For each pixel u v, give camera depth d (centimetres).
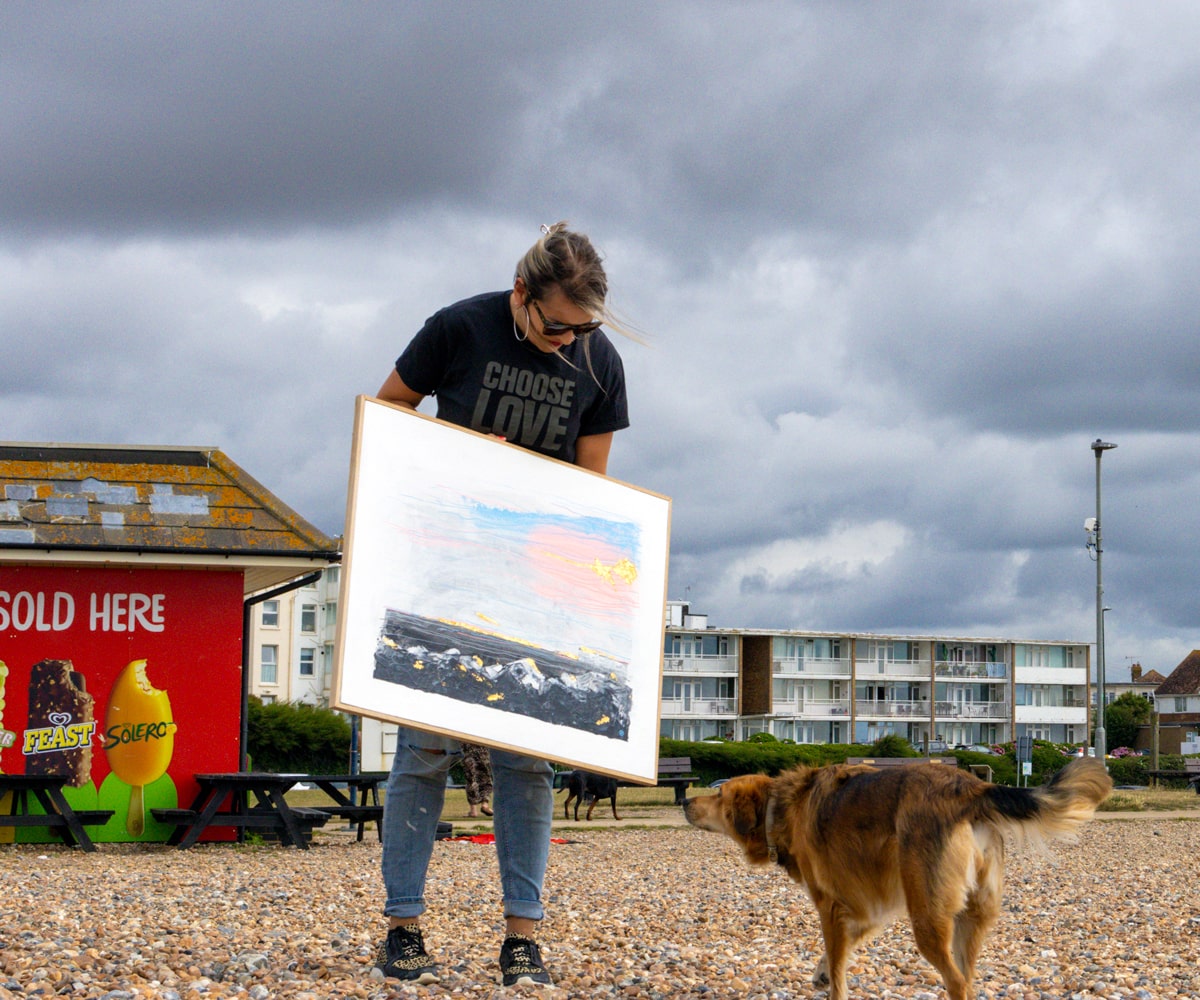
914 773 475
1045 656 9981
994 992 583
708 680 9050
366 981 500
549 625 484
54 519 1362
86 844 1282
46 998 464
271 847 1359
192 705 1405
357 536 446
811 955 686
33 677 1357
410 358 496
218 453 1493
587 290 454
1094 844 1775
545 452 507
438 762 497
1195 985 621
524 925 497
